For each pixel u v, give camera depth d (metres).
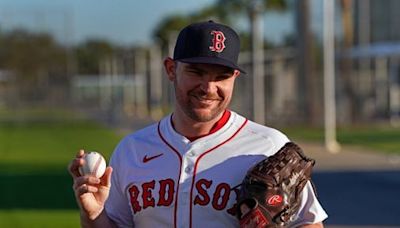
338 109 41.28
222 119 3.90
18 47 48.94
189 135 3.90
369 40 44.44
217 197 3.79
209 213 3.80
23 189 16.19
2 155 25.98
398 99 43.31
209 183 3.81
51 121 49.03
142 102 69.12
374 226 11.48
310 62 40.53
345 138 31.69
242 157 3.83
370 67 43.50
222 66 3.66
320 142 29.62
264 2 48.81
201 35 3.66
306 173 3.70
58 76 50.41
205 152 3.85
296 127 39.91
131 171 3.98
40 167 21.23
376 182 17.00
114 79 68.81
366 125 40.19
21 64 49.47
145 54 69.12
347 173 18.81
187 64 3.68
